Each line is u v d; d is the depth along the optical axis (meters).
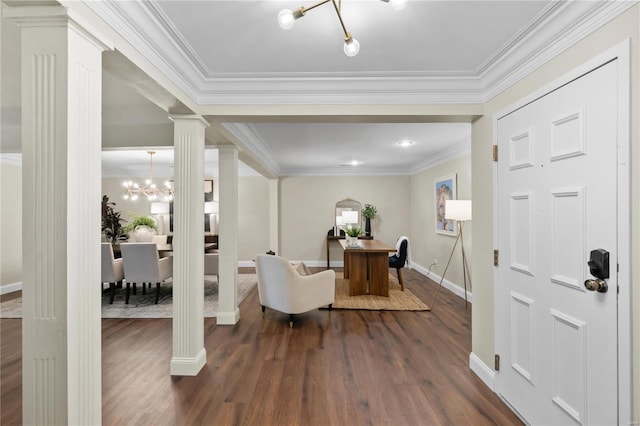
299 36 1.87
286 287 3.57
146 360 2.79
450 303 4.54
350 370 2.57
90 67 1.29
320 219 7.57
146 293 5.24
